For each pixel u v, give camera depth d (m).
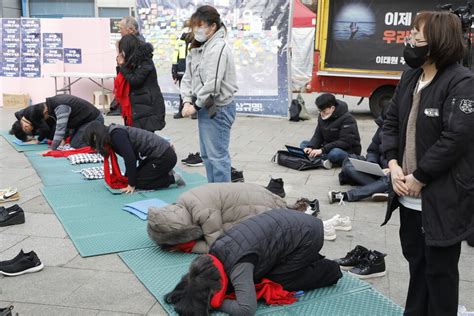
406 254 2.79
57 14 21.95
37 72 12.49
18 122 8.12
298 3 16.25
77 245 4.20
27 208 5.18
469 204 2.40
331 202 5.38
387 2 10.67
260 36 10.98
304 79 16.17
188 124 10.66
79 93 12.36
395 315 3.13
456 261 2.52
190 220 3.93
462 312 3.05
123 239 4.32
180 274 3.67
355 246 4.26
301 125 10.56
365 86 11.34
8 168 6.86
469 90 2.31
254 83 11.27
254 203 3.97
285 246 3.22
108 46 12.09
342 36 11.15
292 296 3.33
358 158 6.21
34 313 3.19
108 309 3.23
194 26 4.66
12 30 12.40
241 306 2.92
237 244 3.06
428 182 2.45
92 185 5.96
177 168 6.95
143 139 5.61
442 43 2.36
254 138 9.15
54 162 7.14
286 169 6.88
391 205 2.74
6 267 3.68
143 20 11.77
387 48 10.86
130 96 6.45
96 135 5.51
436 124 2.43
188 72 5.03
